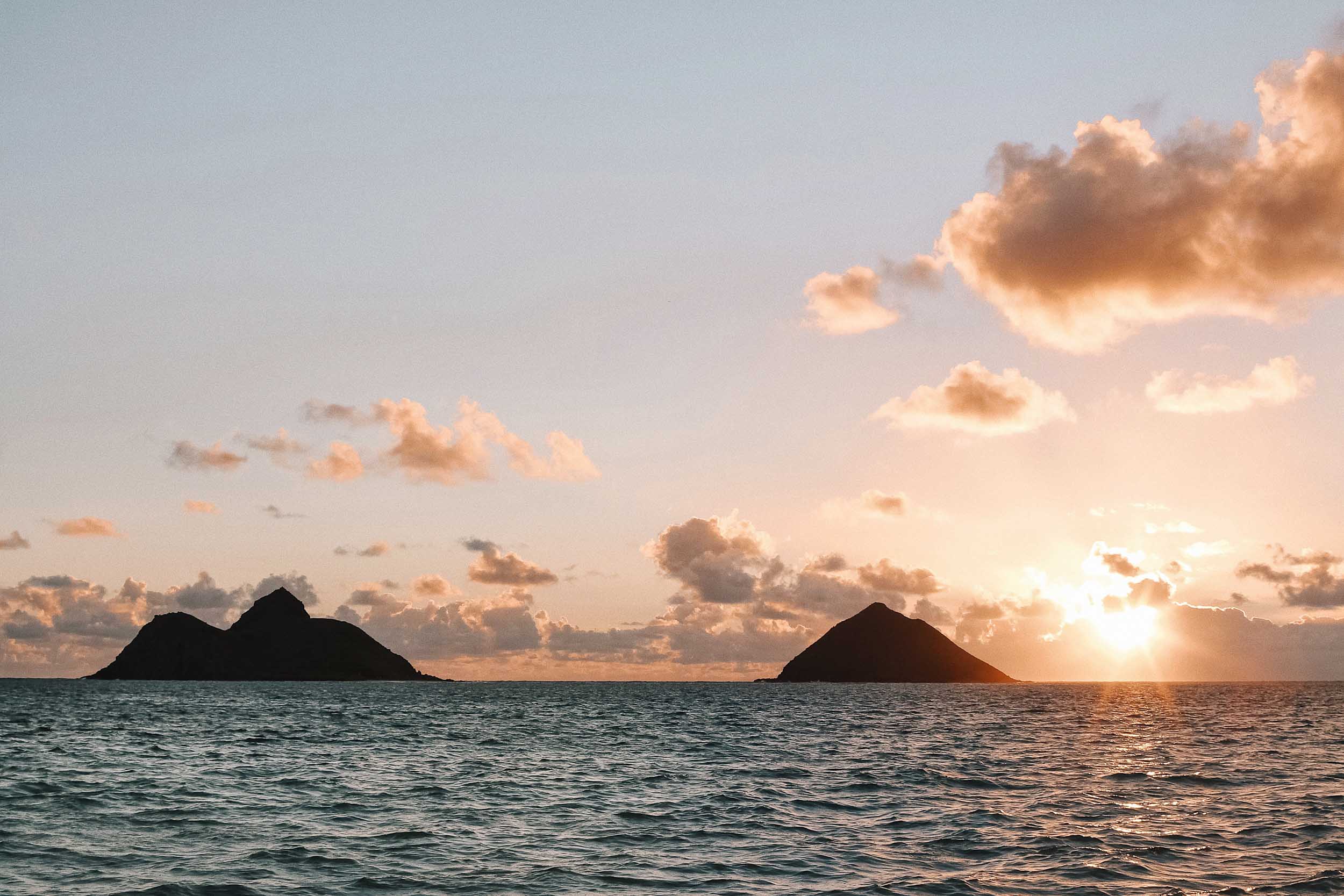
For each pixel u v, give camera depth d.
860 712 132.62
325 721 105.38
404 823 35.09
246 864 28.12
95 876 26.59
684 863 28.36
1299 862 28.03
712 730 90.38
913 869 27.39
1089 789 44.78
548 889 25.33
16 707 137.00
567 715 122.75
